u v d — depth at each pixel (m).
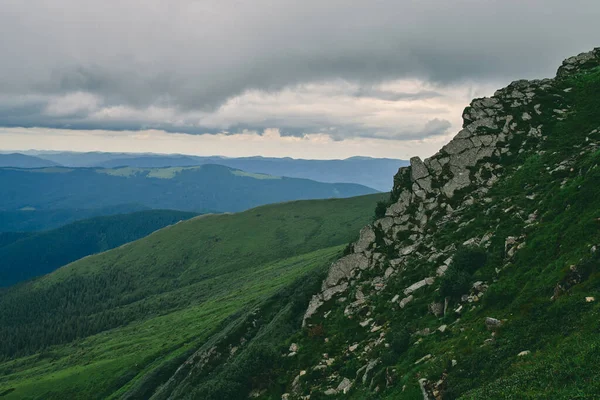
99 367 160.88
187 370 110.88
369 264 68.88
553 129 69.56
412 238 66.69
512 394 24.08
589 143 57.91
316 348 56.84
